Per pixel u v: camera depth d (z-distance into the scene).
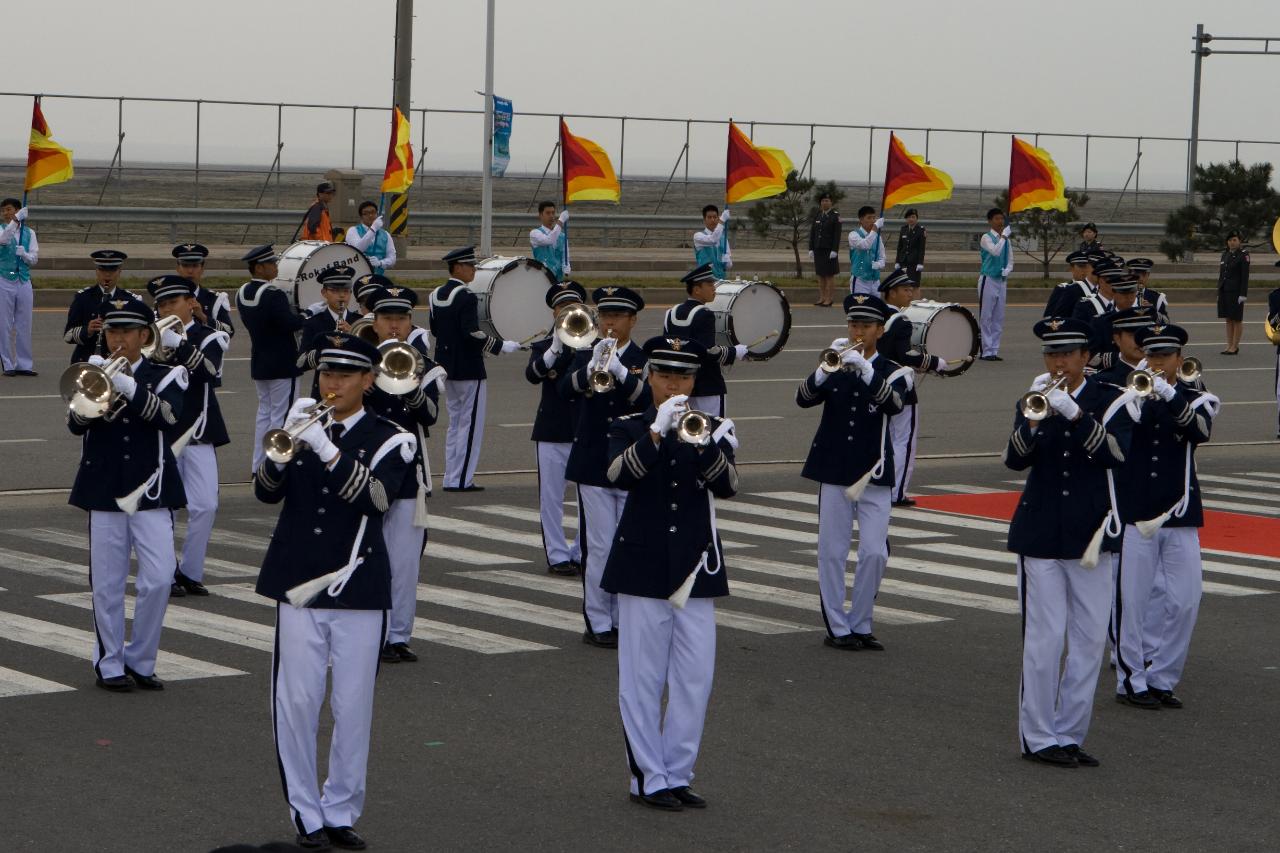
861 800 8.66
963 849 7.95
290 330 17.03
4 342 23.98
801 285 40.12
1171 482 10.48
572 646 11.72
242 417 21.05
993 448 21.62
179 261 15.59
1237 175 46.28
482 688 10.59
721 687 10.79
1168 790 8.95
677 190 52.31
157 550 10.15
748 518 16.75
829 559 11.77
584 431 11.76
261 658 11.07
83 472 10.11
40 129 27.31
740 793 8.73
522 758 9.22
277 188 45.41
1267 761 9.53
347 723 7.84
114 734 9.38
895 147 34.47
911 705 10.48
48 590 12.78
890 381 11.67
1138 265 18.16
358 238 28.56
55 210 41.81
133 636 10.27
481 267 19.09
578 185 33.00
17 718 9.62
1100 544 9.20
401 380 8.97
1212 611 13.43
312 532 7.80
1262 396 27.03
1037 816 8.47
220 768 8.84
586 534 11.73
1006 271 29.77
